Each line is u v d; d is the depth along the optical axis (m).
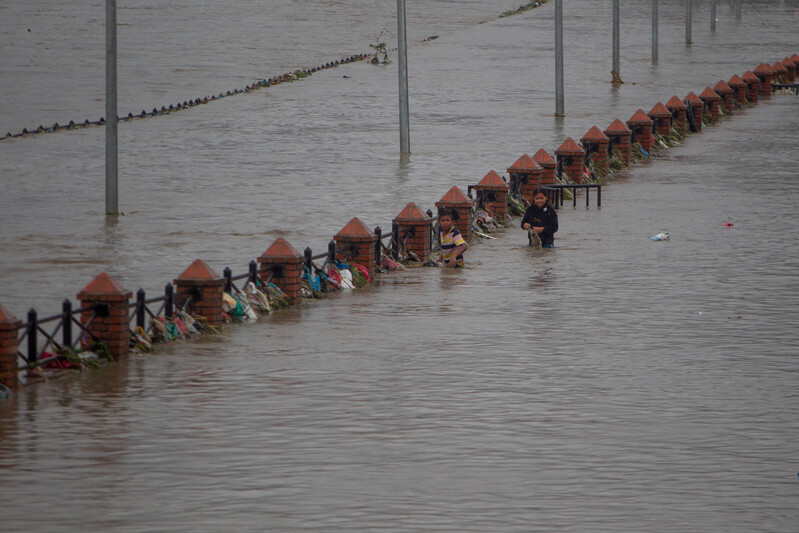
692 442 38.50
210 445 37.78
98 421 40.44
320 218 93.12
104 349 49.22
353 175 116.31
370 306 62.19
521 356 50.91
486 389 45.22
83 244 81.69
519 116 163.00
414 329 56.34
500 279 70.31
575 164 111.31
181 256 77.56
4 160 124.94
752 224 91.56
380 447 37.69
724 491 33.72
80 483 34.12
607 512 31.98
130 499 32.84
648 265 74.69
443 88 194.25
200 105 174.12
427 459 36.50
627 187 112.50
